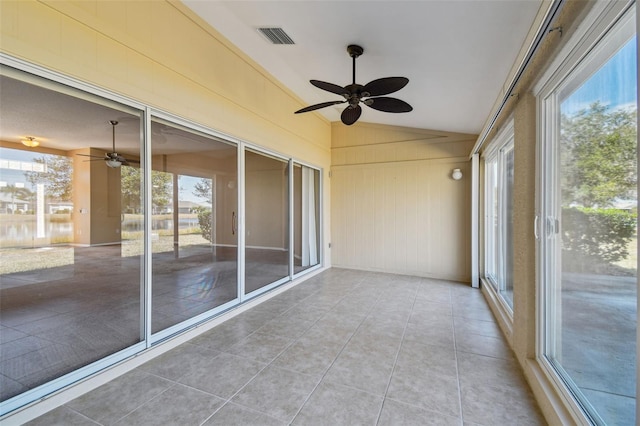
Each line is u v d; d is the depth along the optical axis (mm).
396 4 2029
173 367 2240
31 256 6375
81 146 6715
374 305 3723
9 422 1591
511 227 3127
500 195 3525
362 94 2732
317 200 5746
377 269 5680
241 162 3555
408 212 5422
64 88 1914
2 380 1961
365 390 1957
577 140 1554
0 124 4738
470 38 2240
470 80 2939
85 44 1959
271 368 2229
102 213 7352
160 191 5082
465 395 1907
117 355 2199
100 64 2049
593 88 1384
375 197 5691
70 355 2305
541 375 1877
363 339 2738
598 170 1360
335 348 2557
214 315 3145
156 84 2469
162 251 5238
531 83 1997
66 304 3559
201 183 5285
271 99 4109
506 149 3344
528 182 2084
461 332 2902
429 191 5270
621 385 1206
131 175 6168
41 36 1735
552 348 1915
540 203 1985
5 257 6012
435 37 2330
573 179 1607
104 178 7176
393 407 1786
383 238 5625
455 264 5086
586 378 1479
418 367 2250
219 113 3168
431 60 2701
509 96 2301
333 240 6062
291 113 4641
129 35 2246
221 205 5191
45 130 5133
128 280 4691
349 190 5910
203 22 2936
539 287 2018
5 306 3496
